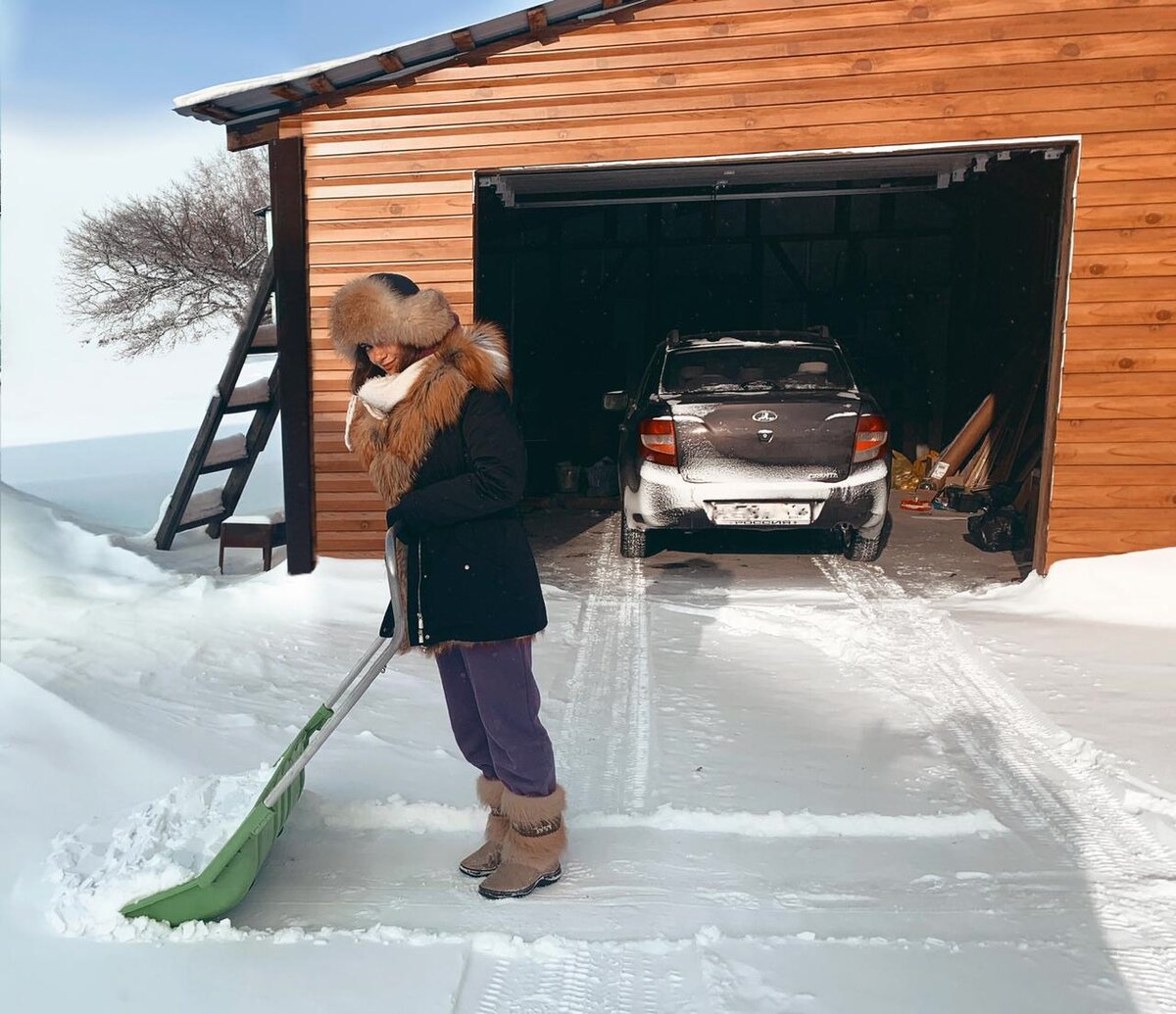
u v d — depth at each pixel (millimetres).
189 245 21062
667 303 12281
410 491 2342
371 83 5766
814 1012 2006
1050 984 2107
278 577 6008
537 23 5457
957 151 5418
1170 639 4652
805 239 12070
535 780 2455
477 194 6059
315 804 2912
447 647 2402
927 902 2451
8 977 2027
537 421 12328
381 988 2072
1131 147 5219
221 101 5676
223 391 7102
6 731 3061
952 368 11617
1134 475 5391
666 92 5574
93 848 2443
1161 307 5285
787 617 5258
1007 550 7098
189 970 2102
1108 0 5168
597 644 4832
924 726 3670
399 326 2250
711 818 2895
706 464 6129
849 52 5410
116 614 5312
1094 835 2816
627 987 2096
